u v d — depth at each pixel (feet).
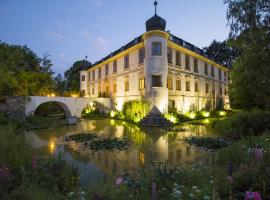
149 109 82.69
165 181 16.01
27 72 94.84
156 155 34.88
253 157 18.84
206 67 120.57
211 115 110.11
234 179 14.21
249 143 26.58
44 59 111.65
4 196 13.30
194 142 44.57
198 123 80.89
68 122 84.12
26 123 69.62
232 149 24.20
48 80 107.14
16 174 16.55
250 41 47.14
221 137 48.73
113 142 44.96
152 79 83.56
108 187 15.39
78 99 90.43
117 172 26.27
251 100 59.06
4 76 74.95
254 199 8.56
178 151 37.58
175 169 19.38
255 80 47.93
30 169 18.58
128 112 90.89
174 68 92.99
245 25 47.06
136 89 93.61
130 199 13.03
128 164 29.89
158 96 82.53
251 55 47.24
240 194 12.63
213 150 37.60
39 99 78.23
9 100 75.25
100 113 119.65
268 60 45.03
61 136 54.19
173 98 91.40
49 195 15.38
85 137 51.42
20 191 14.23
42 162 21.18
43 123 74.59
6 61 87.25
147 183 15.48
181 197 12.51
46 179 17.89
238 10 47.39
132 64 96.99
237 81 54.13
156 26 84.38
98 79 132.16
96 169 27.61
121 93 105.60
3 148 20.67
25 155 20.77
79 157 33.81
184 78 99.66
